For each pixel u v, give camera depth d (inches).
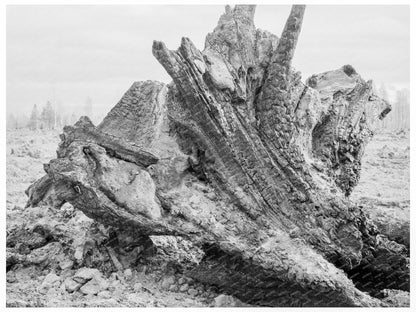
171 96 493.0
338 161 532.4
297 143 488.4
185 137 491.8
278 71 475.5
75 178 450.0
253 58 491.2
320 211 465.7
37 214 522.3
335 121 533.3
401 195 759.7
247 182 470.9
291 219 464.4
